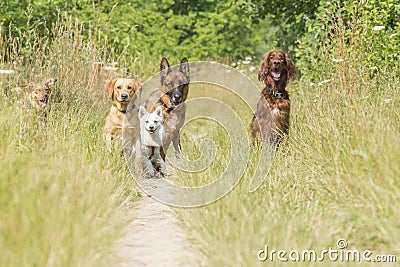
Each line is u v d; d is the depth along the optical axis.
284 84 14.28
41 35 21.03
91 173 10.04
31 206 7.61
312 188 10.11
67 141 11.68
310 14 22.00
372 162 9.03
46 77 15.77
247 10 23.27
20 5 21.62
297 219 8.36
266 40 45.47
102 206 8.88
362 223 8.22
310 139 12.02
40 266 6.49
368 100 12.62
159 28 36.91
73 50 16.55
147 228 9.05
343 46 14.73
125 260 7.52
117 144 13.08
